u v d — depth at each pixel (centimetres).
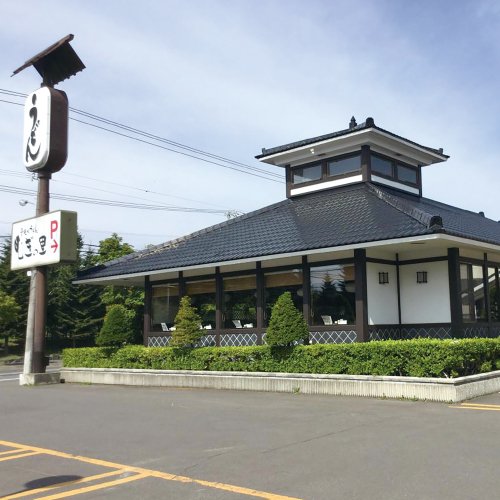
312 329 1608
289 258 1697
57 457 793
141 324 3469
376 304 1581
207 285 1934
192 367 1664
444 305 1574
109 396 1496
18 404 1381
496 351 1370
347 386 1291
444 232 1306
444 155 2053
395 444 786
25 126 1912
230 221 2145
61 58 1853
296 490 598
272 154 2017
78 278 2198
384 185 1912
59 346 5022
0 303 3938
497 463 675
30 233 1859
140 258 2150
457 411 1034
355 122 1897
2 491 626
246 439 864
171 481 651
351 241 1416
